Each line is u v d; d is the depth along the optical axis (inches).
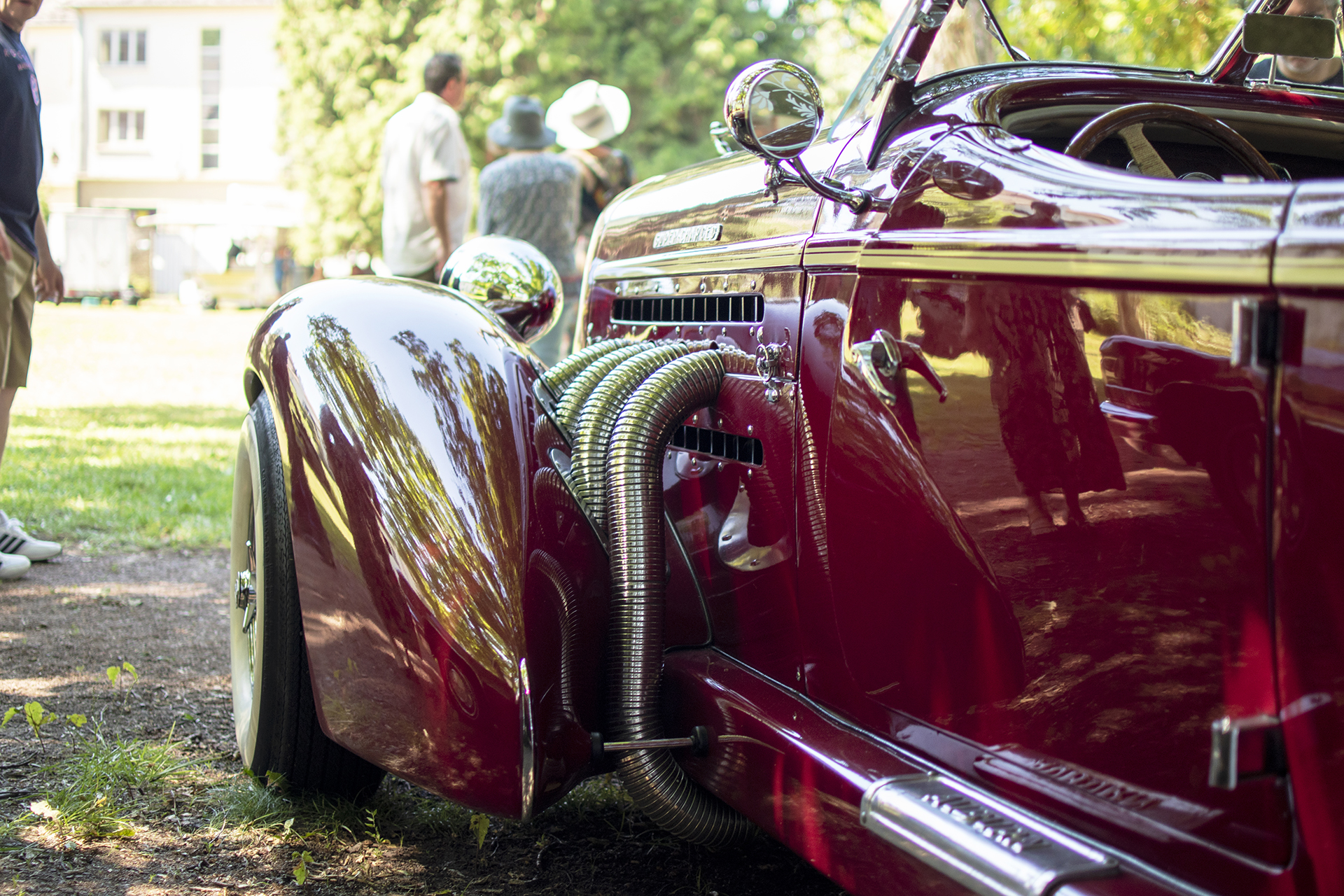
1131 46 230.7
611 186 280.8
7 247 135.5
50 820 81.7
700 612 79.2
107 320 899.4
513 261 110.7
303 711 81.4
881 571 61.0
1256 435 41.4
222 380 450.0
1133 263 45.6
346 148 1067.9
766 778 64.2
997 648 53.9
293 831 81.9
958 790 55.0
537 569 69.1
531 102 250.7
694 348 79.9
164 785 88.9
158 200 1536.7
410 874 76.8
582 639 71.2
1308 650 40.3
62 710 104.4
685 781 72.9
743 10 1141.1
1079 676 49.7
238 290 1253.1
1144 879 46.0
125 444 267.6
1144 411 45.8
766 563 71.1
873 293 61.4
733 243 77.5
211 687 112.7
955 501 55.6
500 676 66.2
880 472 60.8
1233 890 43.7
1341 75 91.5
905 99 70.2
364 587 69.8
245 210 1279.5
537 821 85.7
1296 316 39.7
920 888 51.9
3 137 142.3
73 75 1571.1
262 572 80.4
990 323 53.3
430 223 230.7
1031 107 70.6
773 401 70.1
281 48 1120.8
